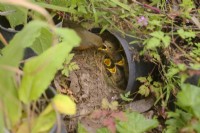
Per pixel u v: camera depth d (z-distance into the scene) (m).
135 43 1.13
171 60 1.09
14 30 1.11
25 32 0.90
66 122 1.09
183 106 1.00
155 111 1.12
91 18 1.17
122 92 1.14
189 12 1.15
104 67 1.17
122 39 1.14
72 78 1.15
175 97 1.08
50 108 0.93
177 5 1.18
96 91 1.14
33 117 0.93
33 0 1.09
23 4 0.85
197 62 1.06
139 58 1.13
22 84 0.92
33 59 0.92
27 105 0.92
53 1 1.17
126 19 1.16
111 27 1.16
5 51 0.94
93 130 1.07
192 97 0.98
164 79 1.10
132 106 1.12
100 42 1.16
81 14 1.17
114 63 1.17
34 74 0.91
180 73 1.04
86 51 1.18
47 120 0.93
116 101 1.10
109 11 1.16
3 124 0.90
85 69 1.16
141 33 1.13
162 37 1.06
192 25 1.15
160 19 1.15
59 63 0.93
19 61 0.92
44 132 0.94
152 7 1.15
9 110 0.92
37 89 0.92
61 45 0.94
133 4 1.17
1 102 0.90
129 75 1.12
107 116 1.04
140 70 1.13
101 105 1.11
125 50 1.13
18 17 1.12
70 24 1.18
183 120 1.02
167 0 1.18
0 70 0.90
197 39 1.15
